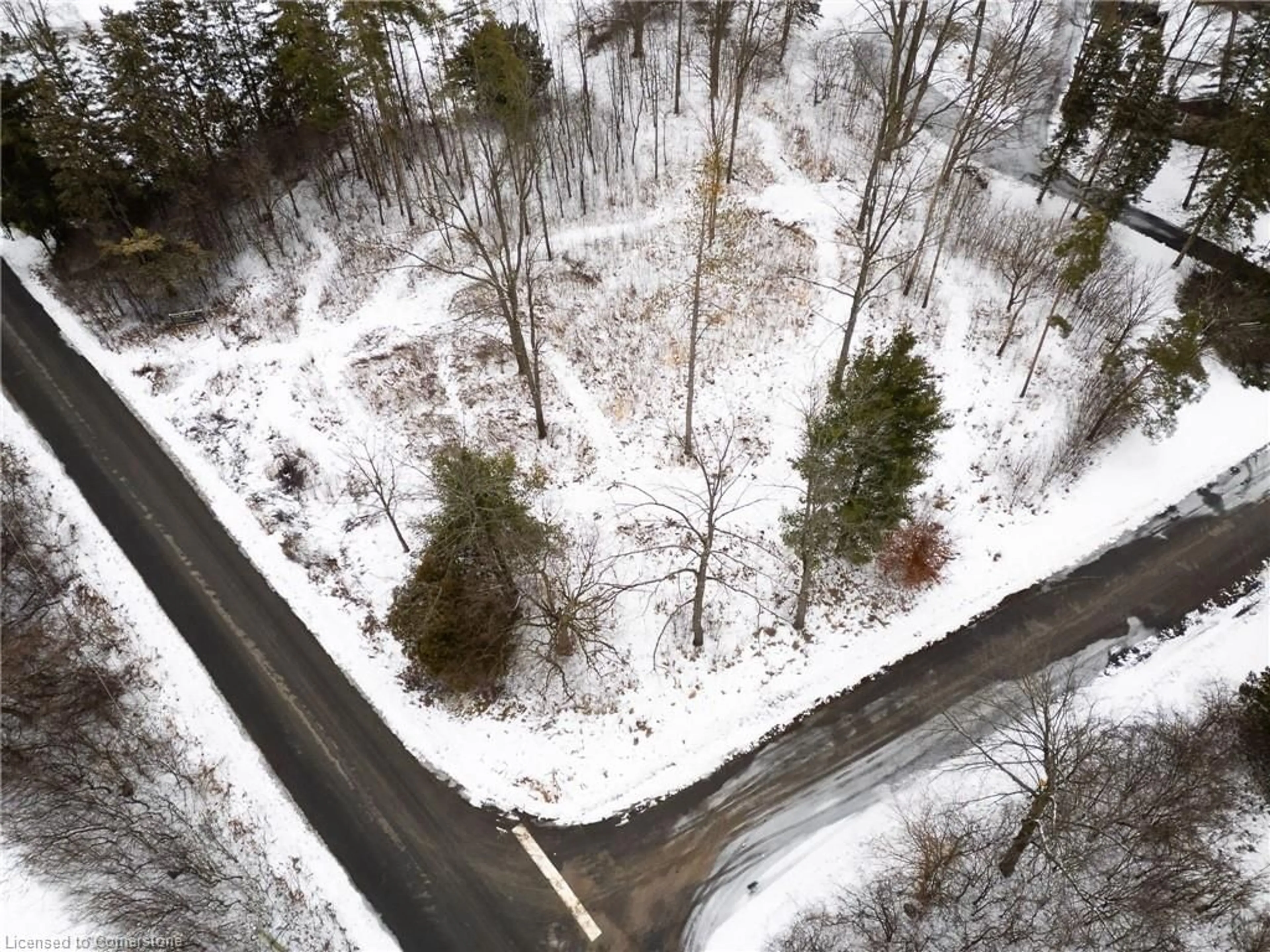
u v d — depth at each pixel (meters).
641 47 46.00
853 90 45.84
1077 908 21.14
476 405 33.22
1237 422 33.41
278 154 41.06
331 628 27.42
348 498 30.75
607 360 34.09
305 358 34.66
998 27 48.53
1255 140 34.62
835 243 37.88
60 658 26.44
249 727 25.19
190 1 35.94
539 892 21.88
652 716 25.19
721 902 21.69
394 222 39.69
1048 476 31.00
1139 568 28.88
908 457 23.98
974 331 35.19
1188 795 21.97
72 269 38.25
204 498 30.83
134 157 35.78
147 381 34.41
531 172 31.45
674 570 28.23
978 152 44.50
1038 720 22.00
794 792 23.69
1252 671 26.05
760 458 31.23
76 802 23.48
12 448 32.19
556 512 29.69
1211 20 48.53
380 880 22.14
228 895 21.89
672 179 40.91
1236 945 20.50
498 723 25.20
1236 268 38.91
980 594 28.20
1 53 35.41
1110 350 34.72
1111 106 38.22
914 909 21.39
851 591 28.12
